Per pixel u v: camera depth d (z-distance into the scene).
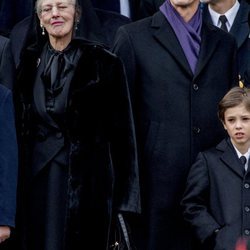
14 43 23.34
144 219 22.02
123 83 21.28
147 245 21.95
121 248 21.02
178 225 22.02
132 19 26.42
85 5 23.69
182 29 22.16
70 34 21.31
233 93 21.56
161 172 21.88
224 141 21.88
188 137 21.89
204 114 22.02
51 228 20.88
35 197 21.09
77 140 20.89
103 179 20.95
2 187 20.50
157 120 21.88
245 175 21.55
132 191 21.09
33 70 21.34
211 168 21.69
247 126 21.52
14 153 20.69
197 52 22.16
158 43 22.05
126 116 21.22
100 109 21.03
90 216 20.86
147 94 21.89
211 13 25.59
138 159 21.89
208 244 21.75
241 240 21.11
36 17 21.50
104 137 21.05
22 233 21.11
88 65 21.09
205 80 22.09
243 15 25.31
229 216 21.33
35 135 21.16
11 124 20.75
